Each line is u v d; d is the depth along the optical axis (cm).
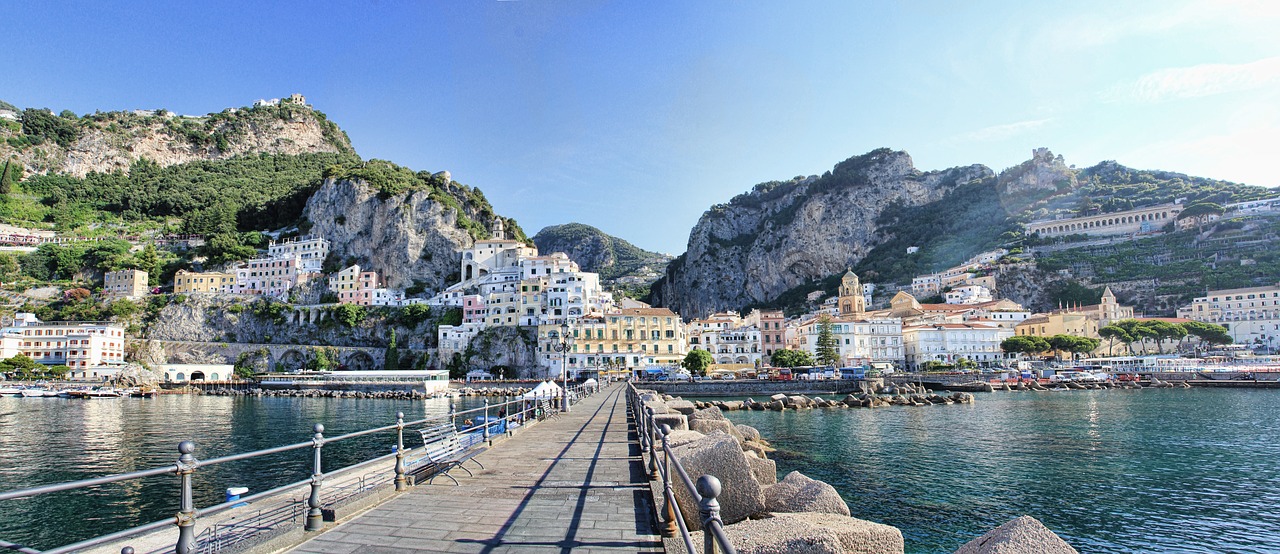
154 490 3269
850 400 8369
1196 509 2894
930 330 15475
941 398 8656
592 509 1427
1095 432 5356
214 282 18425
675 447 1706
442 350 15338
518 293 15775
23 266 18950
